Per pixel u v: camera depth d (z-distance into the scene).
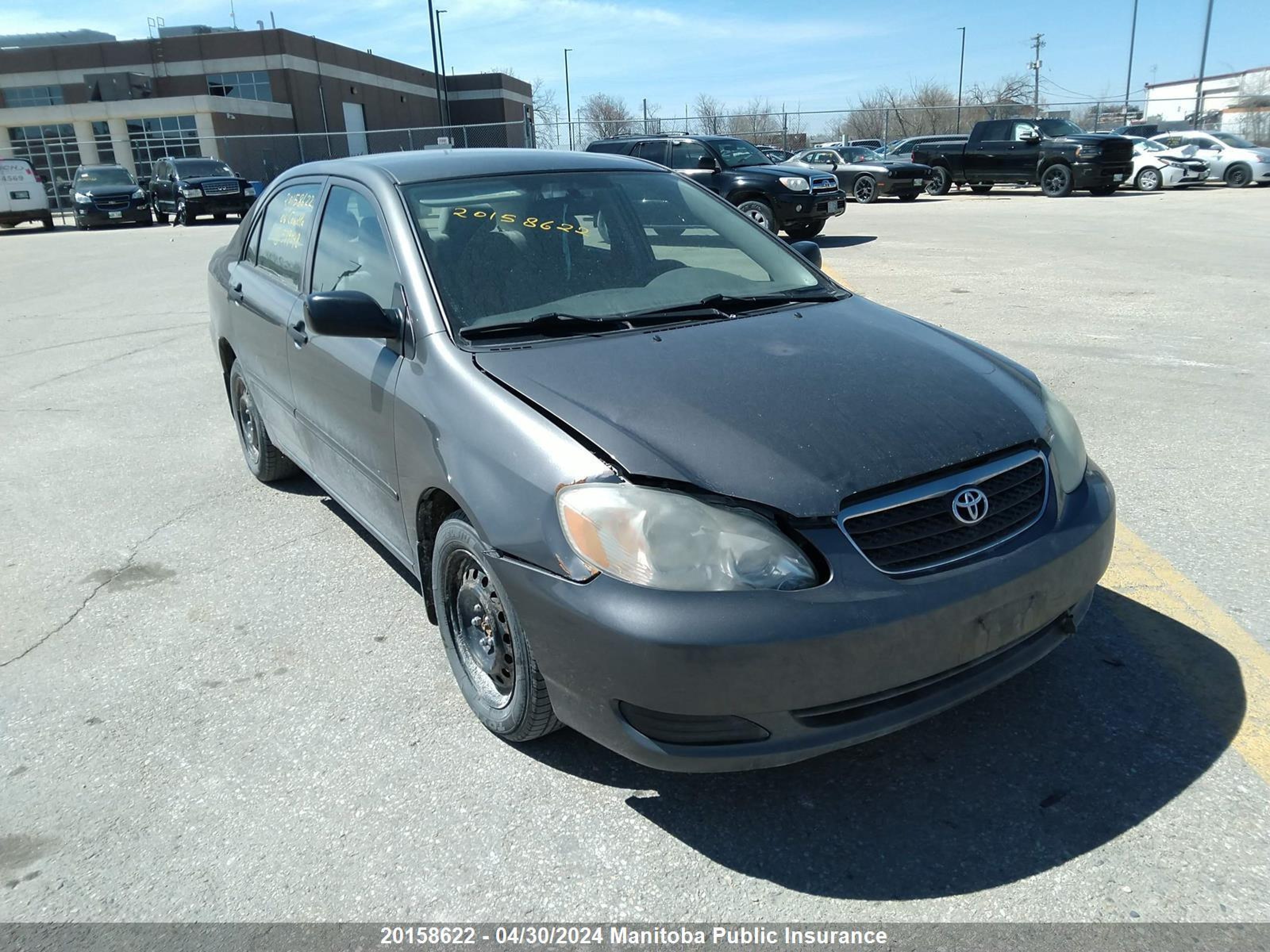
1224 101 55.81
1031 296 9.51
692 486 2.32
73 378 7.89
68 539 4.62
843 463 2.38
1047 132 24.06
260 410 4.82
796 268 3.78
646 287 3.39
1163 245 13.16
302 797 2.72
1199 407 5.82
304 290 3.97
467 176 3.61
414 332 3.06
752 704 2.23
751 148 15.73
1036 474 2.64
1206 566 3.81
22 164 27.03
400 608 3.81
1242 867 2.29
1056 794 2.57
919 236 15.13
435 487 2.88
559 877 2.38
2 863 2.51
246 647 3.55
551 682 2.49
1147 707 2.92
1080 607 2.74
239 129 45.69
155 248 19.05
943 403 2.66
